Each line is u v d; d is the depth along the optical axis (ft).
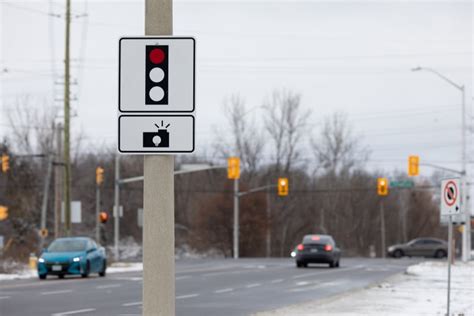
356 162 496.23
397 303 110.32
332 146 483.51
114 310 102.89
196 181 459.73
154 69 34.06
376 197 501.56
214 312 102.22
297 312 97.19
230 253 407.23
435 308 102.58
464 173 246.06
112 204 462.60
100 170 260.62
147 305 33.14
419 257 368.89
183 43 34.06
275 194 441.68
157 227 33.55
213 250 410.93
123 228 464.24
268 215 407.85
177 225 459.73
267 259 340.18
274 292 138.21
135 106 34.06
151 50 34.06
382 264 272.10
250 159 444.55
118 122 34.04
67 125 223.92
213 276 189.88
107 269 221.05
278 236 441.68
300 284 160.56
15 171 367.25
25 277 179.93
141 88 34.06
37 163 399.03
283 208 444.55
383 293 129.90
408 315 93.45
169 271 33.32
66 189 223.30
